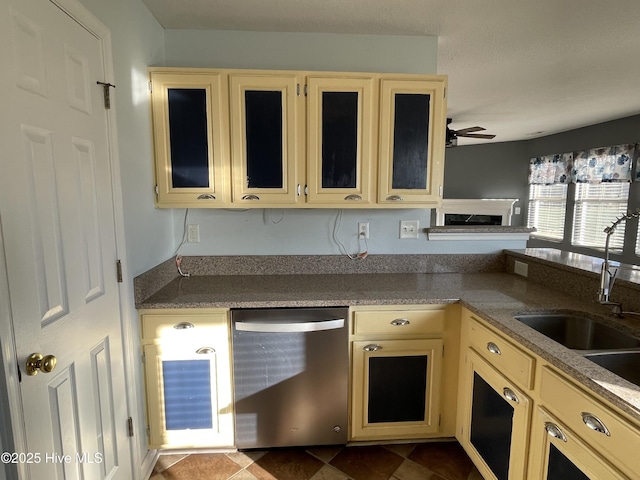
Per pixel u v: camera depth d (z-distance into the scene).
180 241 2.15
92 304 1.27
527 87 3.12
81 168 1.21
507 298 1.72
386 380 1.77
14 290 0.92
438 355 1.77
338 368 1.73
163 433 1.73
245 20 1.88
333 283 1.99
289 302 1.67
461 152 6.95
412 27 1.94
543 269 1.97
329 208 2.11
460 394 1.77
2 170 0.89
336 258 2.22
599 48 2.22
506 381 1.37
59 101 1.10
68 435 1.14
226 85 1.79
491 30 1.98
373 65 2.05
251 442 1.77
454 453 1.83
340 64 2.04
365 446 1.88
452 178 7.04
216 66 2.01
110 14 1.41
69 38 1.15
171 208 2.00
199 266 2.16
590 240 5.38
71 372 1.16
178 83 1.77
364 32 2.01
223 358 1.71
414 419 1.82
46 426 1.04
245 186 1.85
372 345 1.73
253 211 2.16
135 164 1.62
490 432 1.51
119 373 1.47
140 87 1.68
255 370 1.71
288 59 2.03
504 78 2.84
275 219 2.18
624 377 1.18
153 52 1.84
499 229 2.27
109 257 1.39
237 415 1.74
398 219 2.24
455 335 1.77
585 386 0.99
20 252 0.94
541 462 1.19
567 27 1.93
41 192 1.02
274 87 1.80
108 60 1.39
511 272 2.26
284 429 1.77
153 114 1.78
